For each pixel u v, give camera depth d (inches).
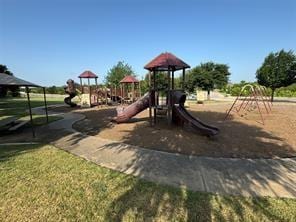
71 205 127.4
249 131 327.9
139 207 123.7
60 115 553.0
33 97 1653.5
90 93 829.8
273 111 597.3
